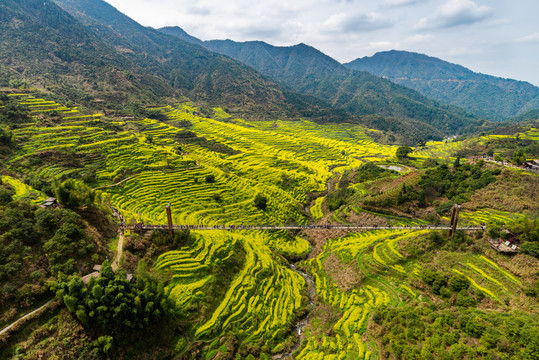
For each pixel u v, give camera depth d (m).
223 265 63.75
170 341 47.12
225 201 93.38
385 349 47.66
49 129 105.62
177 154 119.81
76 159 91.06
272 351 51.66
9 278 40.34
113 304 41.81
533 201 70.06
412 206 84.81
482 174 85.38
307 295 66.56
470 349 41.16
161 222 72.12
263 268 68.00
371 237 78.19
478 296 50.78
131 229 61.03
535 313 45.25
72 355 38.25
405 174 106.00
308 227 69.12
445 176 92.31
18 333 37.38
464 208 76.12
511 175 79.69
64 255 46.19
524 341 39.25
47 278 43.31
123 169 92.75
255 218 90.38
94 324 41.28
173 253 61.09
